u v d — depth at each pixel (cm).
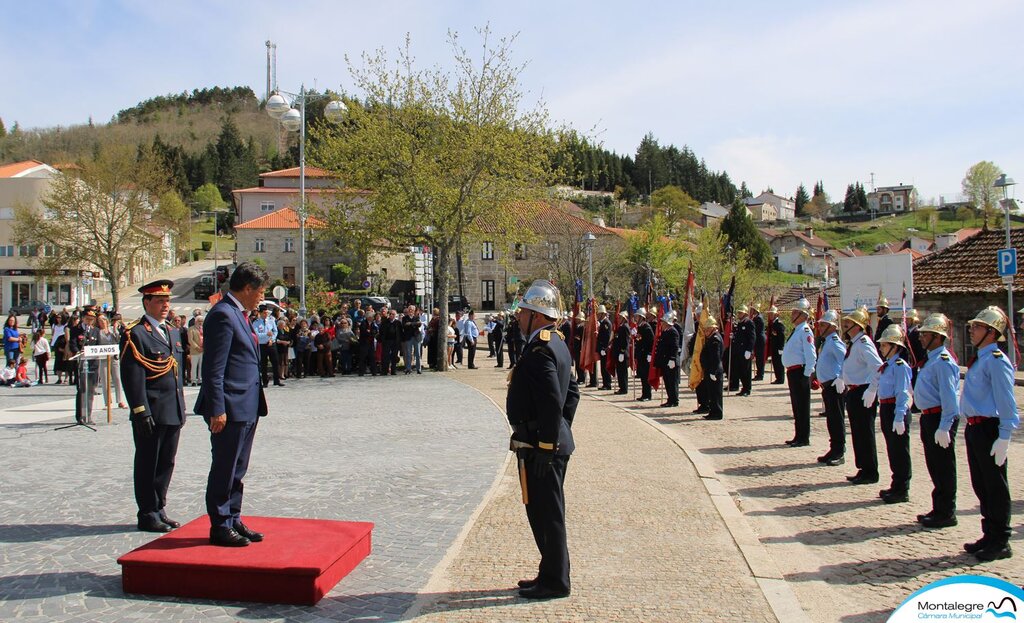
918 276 2552
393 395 1703
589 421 1260
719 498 739
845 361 876
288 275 6234
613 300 5225
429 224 2416
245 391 555
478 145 2322
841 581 543
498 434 1137
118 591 498
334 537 548
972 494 809
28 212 4809
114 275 4906
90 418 1263
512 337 2356
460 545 590
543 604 471
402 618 450
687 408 1503
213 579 484
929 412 695
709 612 459
